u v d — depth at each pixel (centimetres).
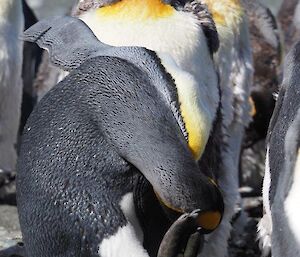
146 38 1298
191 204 1036
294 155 1071
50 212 1097
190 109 1056
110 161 1084
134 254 1075
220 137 1387
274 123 1165
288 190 1066
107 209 1081
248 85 1544
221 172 1398
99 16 1313
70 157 1097
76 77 1121
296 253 1050
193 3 1359
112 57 1118
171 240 1034
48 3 3369
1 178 1728
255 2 1891
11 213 1639
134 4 1320
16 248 1471
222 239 1380
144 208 1091
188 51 1310
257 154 1873
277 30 1897
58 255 1102
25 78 1811
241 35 1520
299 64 1131
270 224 1135
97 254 1080
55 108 1120
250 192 1817
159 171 1043
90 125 1096
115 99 1089
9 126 1716
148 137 1058
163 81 1079
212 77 1342
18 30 1688
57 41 1156
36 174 1109
